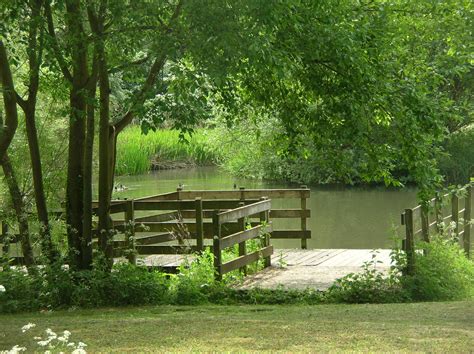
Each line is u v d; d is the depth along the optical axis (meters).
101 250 14.27
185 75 12.32
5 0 12.42
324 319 10.55
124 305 13.16
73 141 14.49
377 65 14.28
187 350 8.23
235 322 10.27
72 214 14.50
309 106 16.12
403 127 14.71
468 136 42.22
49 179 21.45
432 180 15.10
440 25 15.58
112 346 8.64
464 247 19.92
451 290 14.21
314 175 43.19
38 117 21.95
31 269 13.73
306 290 13.85
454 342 8.41
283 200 36.34
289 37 13.12
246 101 15.48
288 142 16.80
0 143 13.91
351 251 18.91
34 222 17.38
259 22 11.77
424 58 15.90
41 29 12.95
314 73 14.48
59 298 13.16
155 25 12.62
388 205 33.62
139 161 49.09
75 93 14.05
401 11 15.39
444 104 15.16
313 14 13.20
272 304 13.41
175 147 54.16
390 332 9.13
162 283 13.71
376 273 15.52
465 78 38.16
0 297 12.98
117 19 12.35
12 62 13.58
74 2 12.80
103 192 14.29
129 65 12.99
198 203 15.57
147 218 17.36
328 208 33.16
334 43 13.16
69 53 13.52
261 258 16.02
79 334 9.51
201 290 13.72
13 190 15.05
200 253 15.58
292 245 24.09
